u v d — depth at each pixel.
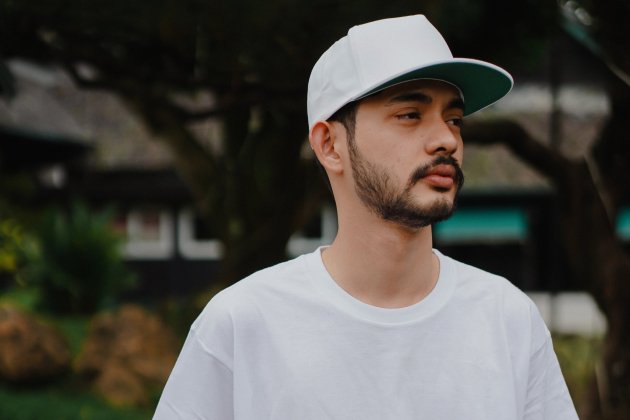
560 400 1.42
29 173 13.09
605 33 3.98
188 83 4.29
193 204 15.60
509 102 12.90
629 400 4.53
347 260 1.37
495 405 1.30
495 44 5.20
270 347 1.34
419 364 1.30
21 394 5.80
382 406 1.29
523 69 5.88
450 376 1.30
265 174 7.00
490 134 4.84
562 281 15.35
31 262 11.54
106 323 6.33
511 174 13.52
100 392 5.88
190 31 3.68
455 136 1.35
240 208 7.07
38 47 4.14
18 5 3.67
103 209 14.64
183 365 1.41
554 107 7.33
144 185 14.29
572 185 4.72
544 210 14.97
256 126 7.11
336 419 1.28
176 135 7.21
